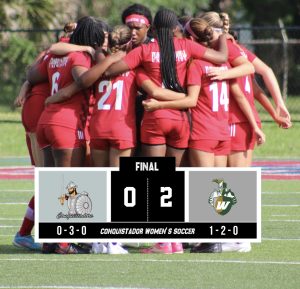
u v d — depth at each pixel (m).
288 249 31.33
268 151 70.06
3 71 102.75
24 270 27.41
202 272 27.02
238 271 27.20
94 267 27.78
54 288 24.88
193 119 29.53
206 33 30.03
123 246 32.09
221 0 146.12
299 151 70.56
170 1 125.00
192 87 29.12
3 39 104.75
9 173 57.88
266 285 25.25
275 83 31.27
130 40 29.66
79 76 29.00
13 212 41.25
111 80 29.22
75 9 125.56
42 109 31.30
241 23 154.25
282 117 31.59
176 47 29.17
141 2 123.25
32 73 30.97
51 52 29.67
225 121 29.83
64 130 29.30
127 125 29.20
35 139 31.66
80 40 29.95
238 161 30.45
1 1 107.75
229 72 29.58
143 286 25.09
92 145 29.58
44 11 108.38
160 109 28.84
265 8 152.12
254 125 30.08
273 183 52.97
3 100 101.31
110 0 124.88
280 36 146.50
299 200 45.81
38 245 31.27
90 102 29.73
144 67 29.17
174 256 29.73
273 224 37.66
